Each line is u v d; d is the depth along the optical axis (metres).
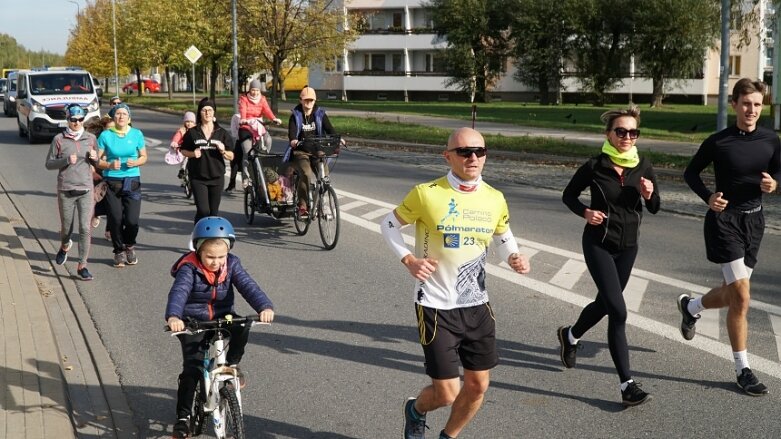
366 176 18.77
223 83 90.00
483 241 4.43
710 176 17.73
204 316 4.71
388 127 31.62
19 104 30.31
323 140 11.27
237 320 4.51
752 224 5.90
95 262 10.32
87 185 9.42
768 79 67.50
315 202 11.42
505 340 7.03
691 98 71.25
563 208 14.16
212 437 5.11
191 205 14.98
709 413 5.45
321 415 5.50
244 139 14.22
